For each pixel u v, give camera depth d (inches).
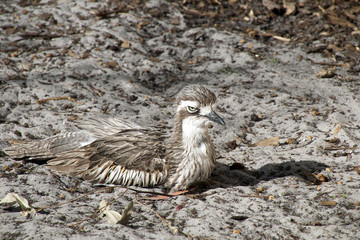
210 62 575.5
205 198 352.5
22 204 319.3
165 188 377.4
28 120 459.5
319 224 311.9
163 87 534.0
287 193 352.2
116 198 352.5
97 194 358.0
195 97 357.1
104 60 564.4
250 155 421.1
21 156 398.3
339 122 450.3
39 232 288.8
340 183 360.2
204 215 326.3
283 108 485.4
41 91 504.7
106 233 291.4
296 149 421.1
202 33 625.6
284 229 305.0
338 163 393.1
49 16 639.1
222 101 498.6
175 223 317.4
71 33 610.9
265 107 489.4
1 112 468.8
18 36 599.2
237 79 541.3
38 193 352.2
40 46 585.0
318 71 553.6
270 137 446.6
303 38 617.9
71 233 291.1
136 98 507.2
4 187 353.1
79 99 499.2
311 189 354.3
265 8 672.4
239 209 334.3
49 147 402.6
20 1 677.3
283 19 656.4
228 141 445.1
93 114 471.8
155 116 477.7
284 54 587.2
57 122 457.7
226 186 378.0
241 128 462.0
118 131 405.1
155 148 376.8
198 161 365.4
